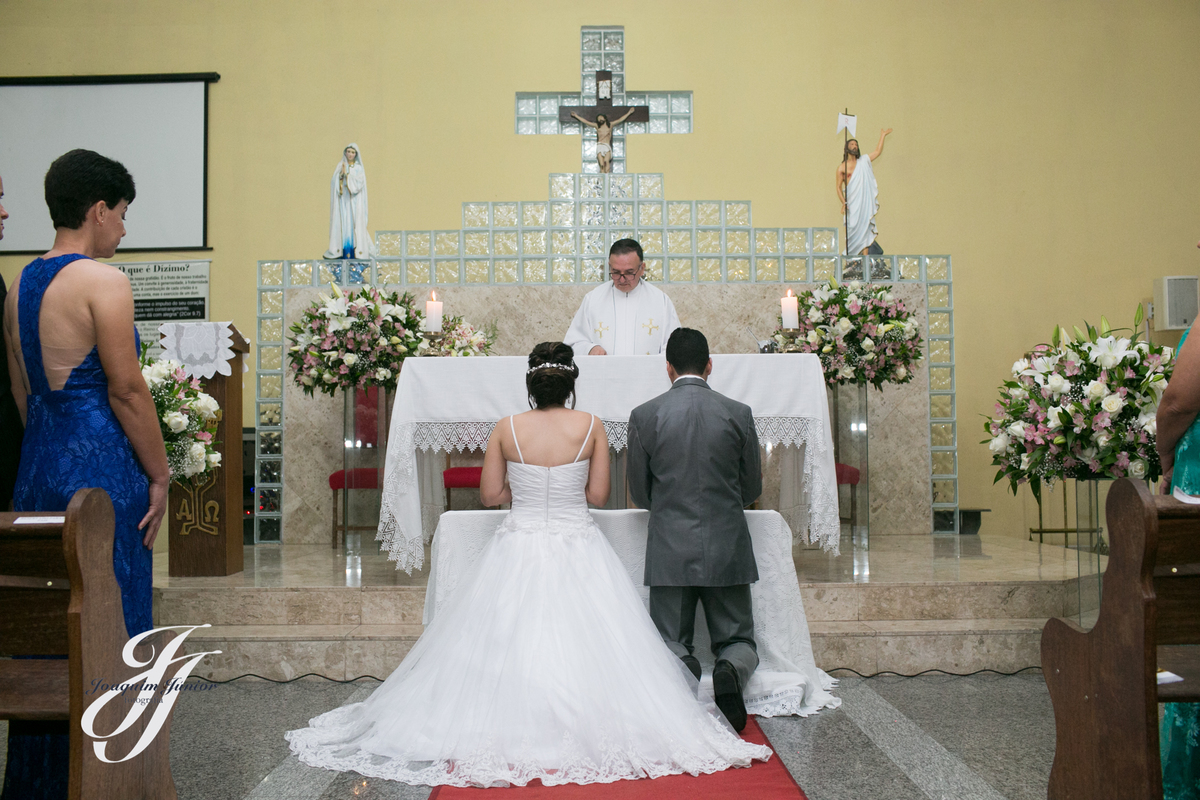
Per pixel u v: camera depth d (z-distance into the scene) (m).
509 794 2.26
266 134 8.22
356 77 8.27
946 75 8.26
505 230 6.62
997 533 7.89
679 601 2.88
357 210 7.07
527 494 2.86
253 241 8.13
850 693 3.25
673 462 2.90
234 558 4.35
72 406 2.02
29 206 8.21
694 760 2.41
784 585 3.15
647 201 6.63
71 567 1.64
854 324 4.86
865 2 8.31
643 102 8.29
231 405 4.34
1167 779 2.04
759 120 8.23
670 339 3.13
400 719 2.62
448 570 3.13
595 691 2.48
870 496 6.26
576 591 2.67
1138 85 8.26
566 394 2.99
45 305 2.00
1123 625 1.75
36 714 1.70
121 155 8.22
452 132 8.23
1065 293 8.08
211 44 8.30
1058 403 3.17
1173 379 1.96
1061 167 8.20
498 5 8.31
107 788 1.74
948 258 6.60
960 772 2.46
